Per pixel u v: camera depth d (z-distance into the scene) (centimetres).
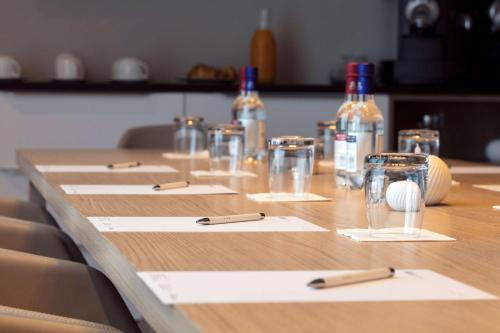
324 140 238
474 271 94
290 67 480
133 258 100
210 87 421
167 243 111
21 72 441
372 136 176
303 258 101
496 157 459
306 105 433
